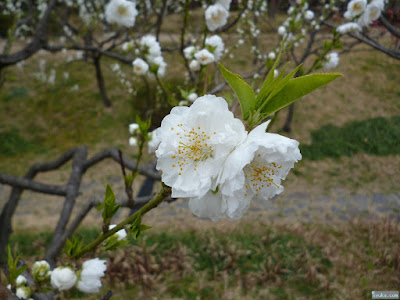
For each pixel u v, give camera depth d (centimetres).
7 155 1077
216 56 281
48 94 1370
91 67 1542
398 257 661
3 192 940
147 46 310
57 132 1191
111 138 1150
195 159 109
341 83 1330
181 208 848
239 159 99
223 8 273
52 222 825
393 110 1175
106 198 128
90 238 718
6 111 1268
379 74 1363
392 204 848
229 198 106
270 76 101
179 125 112
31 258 681
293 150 107
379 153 1012
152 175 272
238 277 659
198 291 633
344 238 743
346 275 655
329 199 873
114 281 640
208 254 712
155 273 667
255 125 106
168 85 307
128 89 1366
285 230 771
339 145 1052
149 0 801
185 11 308
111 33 1416
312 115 1187
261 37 1157
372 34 658
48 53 1661
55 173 1018
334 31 295
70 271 150
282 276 659
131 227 115
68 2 1012
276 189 118
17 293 159
